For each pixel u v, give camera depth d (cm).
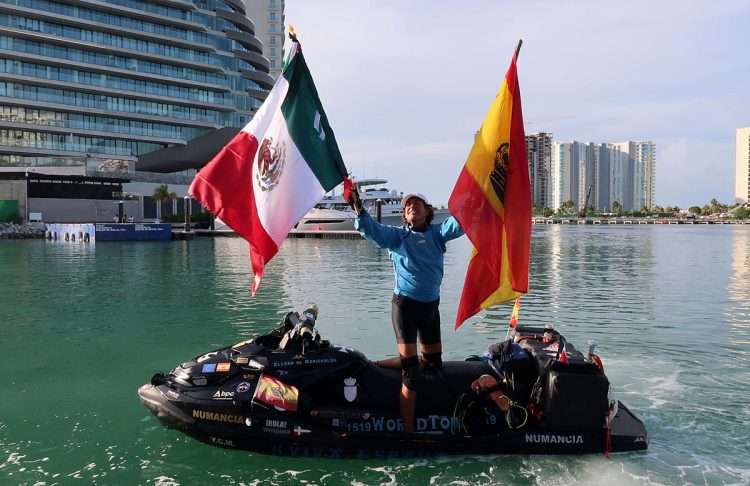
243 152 597
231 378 595
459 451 568
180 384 606
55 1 7581
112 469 559
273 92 611
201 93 8788
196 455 586
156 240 5384
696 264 2853
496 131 566
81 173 6731
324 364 595
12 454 591
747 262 2966
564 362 569
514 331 658
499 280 572
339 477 538
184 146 8681
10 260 3120
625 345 1057
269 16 12069
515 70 559
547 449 564
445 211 6631
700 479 525
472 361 635
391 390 588
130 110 8194
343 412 574
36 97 7531
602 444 567
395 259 560
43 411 716
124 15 8119
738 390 782
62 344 1084
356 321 1315
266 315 1392
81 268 2655
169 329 1222
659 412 694
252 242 587
